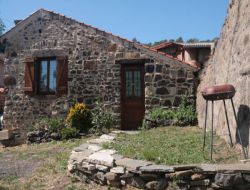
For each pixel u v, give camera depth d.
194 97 11.24
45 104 12.63
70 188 5.96
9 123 12.98
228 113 7.12
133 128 11.79
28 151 9.97
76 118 11.52
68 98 12.33
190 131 9.20
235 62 7.03
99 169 5.97
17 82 13.05
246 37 6.48
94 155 6.45
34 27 12.95
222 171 4.86
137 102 11.84
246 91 6.20
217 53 8.85
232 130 6.77
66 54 12.45
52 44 12.66
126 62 11.77
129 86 11.95
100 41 12.11
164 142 7.56
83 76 12.21
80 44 12.32
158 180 5.22
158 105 11.39
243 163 5.35
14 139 12.76
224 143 6.96
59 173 6.87
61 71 12.41
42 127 11.86
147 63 11.57
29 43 12.98
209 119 9.02
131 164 5.56
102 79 11.99
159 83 11.45
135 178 5.45
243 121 6.18
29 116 12.80
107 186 5.81
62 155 8.46
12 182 6.70
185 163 5.66
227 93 6.09
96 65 12.09
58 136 11.33
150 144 7.42
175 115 10.84
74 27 12.43
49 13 12.78
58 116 12.42
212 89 6.12
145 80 11.55
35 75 12.88
